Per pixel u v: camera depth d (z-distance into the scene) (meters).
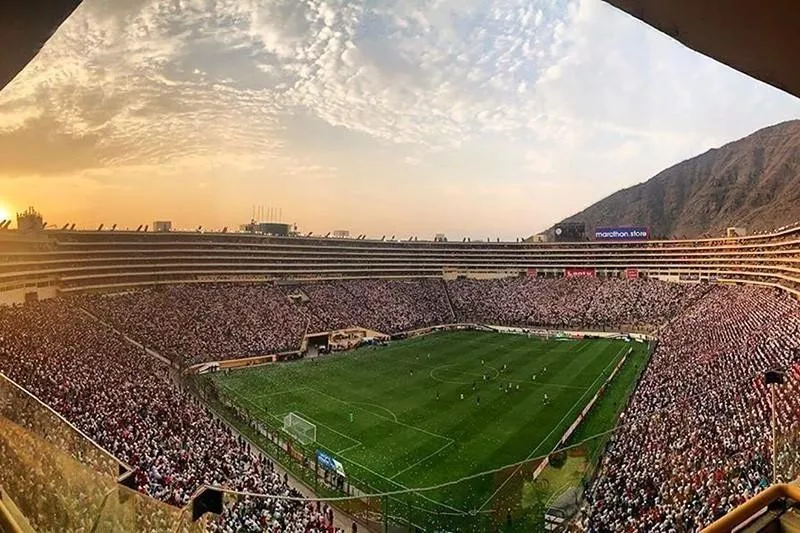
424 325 85.75
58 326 46.75
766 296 69.12
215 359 55.78
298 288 88.94
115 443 24.77
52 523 6.68
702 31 2.13
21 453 6.70
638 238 117.94
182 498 20.52
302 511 22.97
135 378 37.75
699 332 58.34
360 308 85.94
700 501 19.88
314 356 64.62
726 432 26.33
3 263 54.56
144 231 81.06
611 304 90.06
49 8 2.21
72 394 29.89
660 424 30.83
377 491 27.39
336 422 38.81
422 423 38.66
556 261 124.56
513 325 86.25
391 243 118.62
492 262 127.69
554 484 26.42
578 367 56.69
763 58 2.16
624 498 22.91
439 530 23.03
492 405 43.06
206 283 87.69
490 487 27.05
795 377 31.89
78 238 70.38
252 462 28.16
